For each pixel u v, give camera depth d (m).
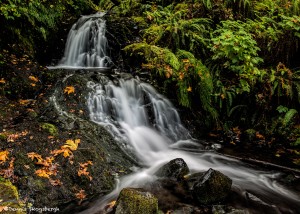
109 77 6.09
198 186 3.72
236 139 6.14
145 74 6.49
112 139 4.82
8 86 5.20
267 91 6.28
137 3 8.68
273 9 7.04
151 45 6.54
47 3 7.23
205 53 6.71
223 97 6.15
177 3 8.33
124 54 7.07
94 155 4.04
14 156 3.57
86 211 3.36
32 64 5.98
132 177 4.12
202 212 3.50
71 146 3.96
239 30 5.98
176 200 3.67
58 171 3.63
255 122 6.46
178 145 5.69
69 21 8.09
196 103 6.48
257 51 6.54
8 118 4.42
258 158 5.36
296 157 5.46
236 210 3.56
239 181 4.42
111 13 8.54
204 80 6.00
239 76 6.24
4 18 5.92
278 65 6.32
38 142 3.89
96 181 3.77
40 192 3.34
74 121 4.66
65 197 3.47
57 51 7.44
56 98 5.18
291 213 3.70
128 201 3.21
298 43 6.65
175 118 6.18
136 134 5.42
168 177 4.11
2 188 3.04
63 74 6.00
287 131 6.07
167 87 6.39
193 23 6.96
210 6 6.96
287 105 6.32
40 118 4.59
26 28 6.48
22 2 6.23
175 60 5.95
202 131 6.27
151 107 6.04
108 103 5.58
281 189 4.29
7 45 5.97
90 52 7.42
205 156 5.30
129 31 7.50
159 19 7.52
